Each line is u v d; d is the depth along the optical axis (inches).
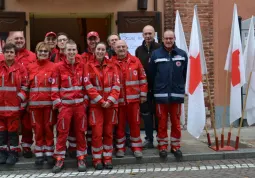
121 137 301.0
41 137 286.7
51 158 288.0
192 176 264.1
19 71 284.8
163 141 304.8
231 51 331.9
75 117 280.7
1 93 282.7
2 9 396.2
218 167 286.5
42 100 280.1
